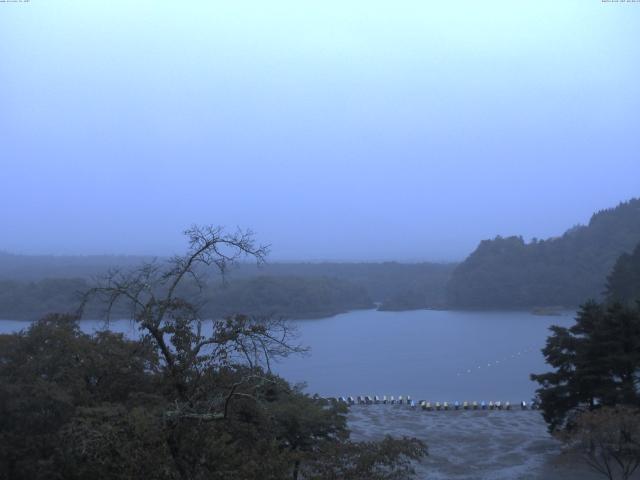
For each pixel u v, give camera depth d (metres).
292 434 24.61
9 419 20.14
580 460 36.06
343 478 17.50
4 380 21.14
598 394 40.38
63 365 21.61
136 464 13.09
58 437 17.52
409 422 53.53
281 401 26.02
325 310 175.88
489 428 50.72
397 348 119.12
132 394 17.33
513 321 164.00
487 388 80.69
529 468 38.47
